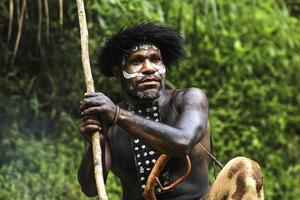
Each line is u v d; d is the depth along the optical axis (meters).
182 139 5.91
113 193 10.33
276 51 11.88
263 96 11.67
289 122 12.05
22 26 10.34
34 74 10.55
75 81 10.60
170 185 6.26
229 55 11.59
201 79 11.46
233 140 11.42
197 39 11.37
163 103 6.48
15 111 10.31
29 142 10.16
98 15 10.26
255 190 5.96
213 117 11.37
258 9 11.98
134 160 6.52
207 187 6.61
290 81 12.06
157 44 6.46
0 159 10.02
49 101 10.53
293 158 11.96
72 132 10.55
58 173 10.11
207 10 10.84
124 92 6.49
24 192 9.83
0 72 10.43
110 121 5.82
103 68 6.64
